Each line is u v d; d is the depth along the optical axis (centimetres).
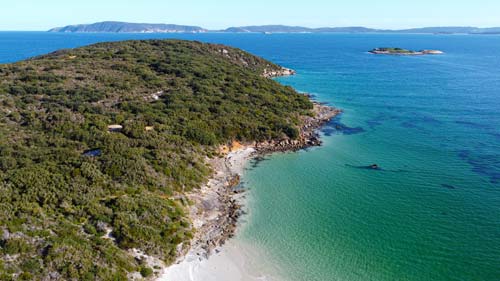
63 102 5991
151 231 3278
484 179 4688
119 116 5703
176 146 5056
